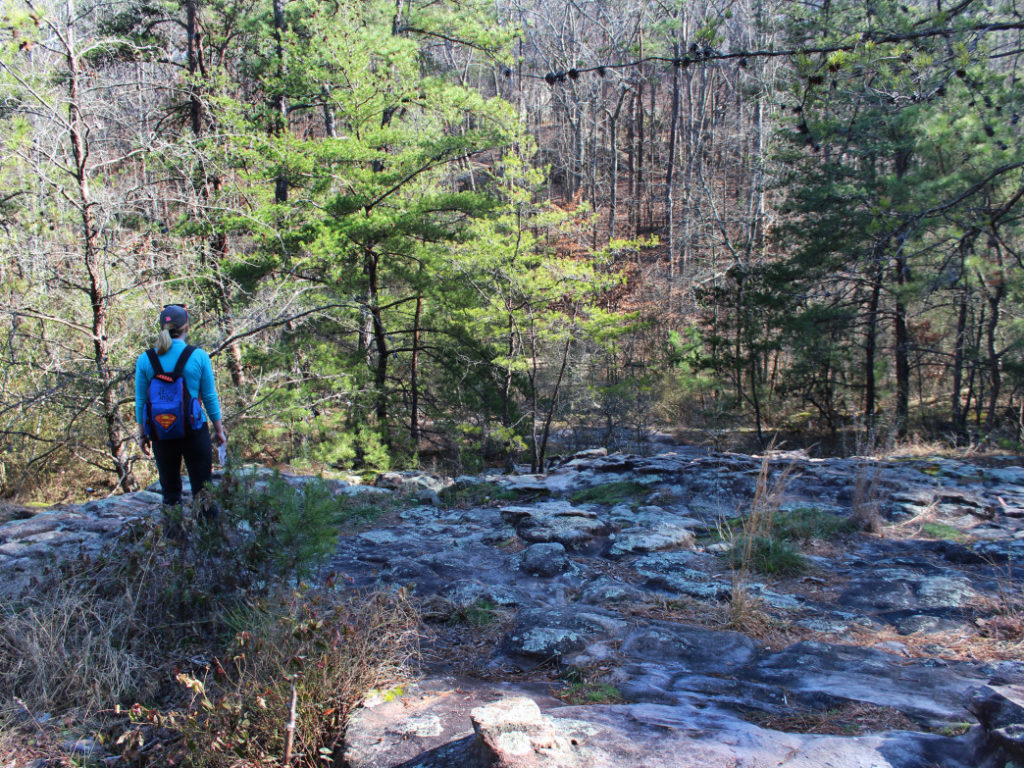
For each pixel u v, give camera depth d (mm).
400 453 16812
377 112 17969
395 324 19172
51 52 10375
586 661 3777
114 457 11125
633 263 31109
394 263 16797
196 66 20328
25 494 11562
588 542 6109
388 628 3959
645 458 9531
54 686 3572
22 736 3301
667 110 46969
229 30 22469
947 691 3336
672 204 35344
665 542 5906
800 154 18250
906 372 19422
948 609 4484
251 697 3127
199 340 11883
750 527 5336
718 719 2973
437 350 18312
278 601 3865
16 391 11180
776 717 3135
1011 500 7277
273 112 18312
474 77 40875
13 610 3941
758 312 20766
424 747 2799
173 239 12523
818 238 18172
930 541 5891
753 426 23438
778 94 16406
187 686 3039
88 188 10516
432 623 4363
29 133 10023
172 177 12859
